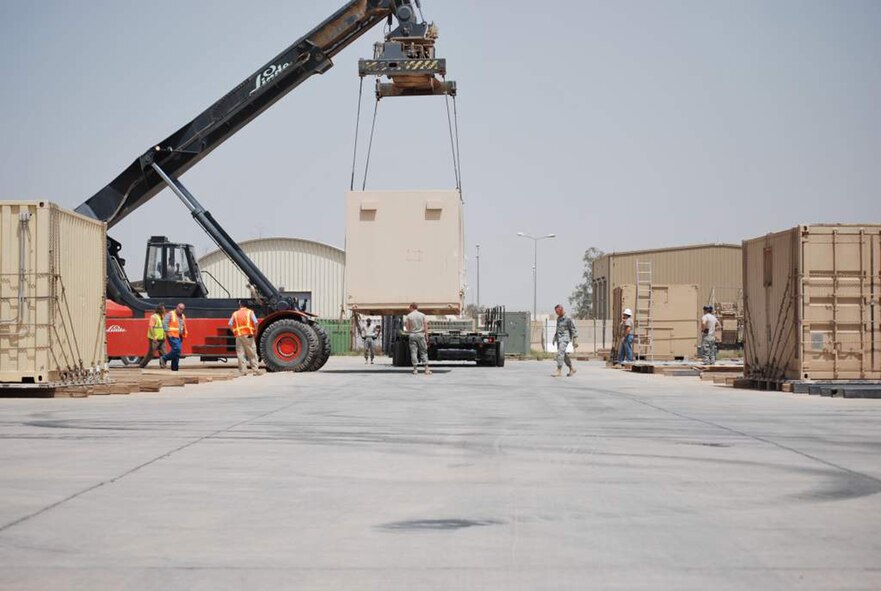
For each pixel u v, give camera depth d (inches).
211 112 1095.6
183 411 604.1
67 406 643.5
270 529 259.8
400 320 1341.0
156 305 1160.2
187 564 223.0
